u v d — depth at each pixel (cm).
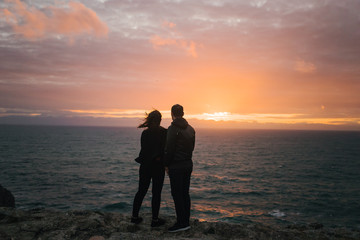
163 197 2645
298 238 363
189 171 348
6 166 4822
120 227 342
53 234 301
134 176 4088
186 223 346
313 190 3303
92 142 13162
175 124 333
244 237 344
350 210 2453
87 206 2400
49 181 3541
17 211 360
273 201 2730
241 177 4203
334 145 13562
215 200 2723
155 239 301
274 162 6359
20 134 19812
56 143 11662
